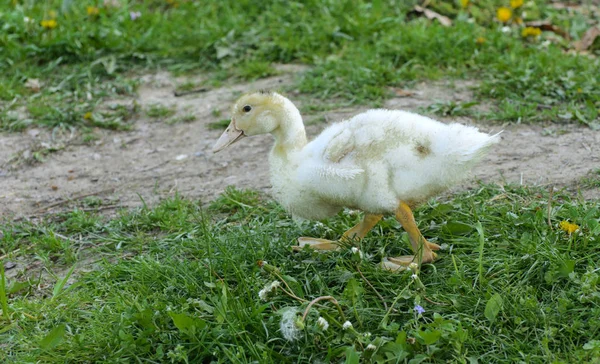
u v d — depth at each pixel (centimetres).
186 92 831
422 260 482
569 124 695
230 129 512
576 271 468
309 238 524
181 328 423
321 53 866
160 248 547
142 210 606
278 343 430
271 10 956
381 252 496
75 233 593
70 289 502
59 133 762
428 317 441
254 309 436
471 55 826
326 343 420
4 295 476
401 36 856
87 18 945
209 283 464
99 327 458
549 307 432
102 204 638
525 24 901
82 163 712
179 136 748
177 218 587
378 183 469
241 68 855
